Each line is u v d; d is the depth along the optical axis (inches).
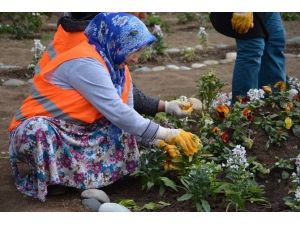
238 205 161.5
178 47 342.6
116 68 169.2
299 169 167.8
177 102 178.4
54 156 163.9
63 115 165.9
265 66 215.2
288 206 164.2
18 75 277.6
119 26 165.9
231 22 201.2
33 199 167.8
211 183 164.4
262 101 194.5
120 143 169.9
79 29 173.8
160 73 283.7
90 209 162.7
